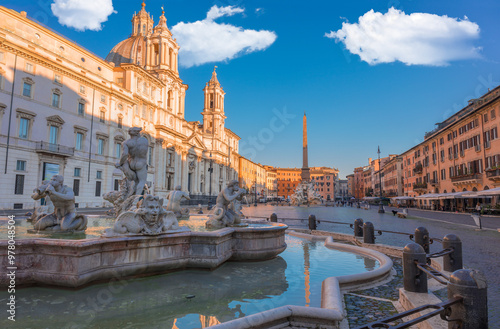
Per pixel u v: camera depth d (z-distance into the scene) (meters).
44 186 7.14
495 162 35.50
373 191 120.81
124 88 45.00
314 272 7.23
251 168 114.12
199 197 72.06
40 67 32.72
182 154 64.31
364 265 8.00
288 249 10.50
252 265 7.80
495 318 4.44
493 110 35.88
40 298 5.00
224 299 5.24
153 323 4.19
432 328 3.68
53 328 3.96
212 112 86.19
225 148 90.88
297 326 3.94
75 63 37.22
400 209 54.34
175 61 62.72
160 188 53.59
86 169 38.22
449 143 47.53
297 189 76.44
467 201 41.97
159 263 6.36
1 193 28.66
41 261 5.34
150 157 52.09
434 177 53.88
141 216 6.16
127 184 9.85
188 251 6.94
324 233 14.72
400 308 4.95
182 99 66.88
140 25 67.31
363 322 4.35
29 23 32.69
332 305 4.34
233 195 8.83
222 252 7.29
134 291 5.53
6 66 29.52
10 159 29.53
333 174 150.75
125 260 5.91
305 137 77.38
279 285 6.12
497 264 8.57
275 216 16.02
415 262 5.19
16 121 30.22
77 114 37.19
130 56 61.88
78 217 7.40
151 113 52.94
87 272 5.29
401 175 81.12
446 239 6.85
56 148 33.84
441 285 5.95
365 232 11.28
